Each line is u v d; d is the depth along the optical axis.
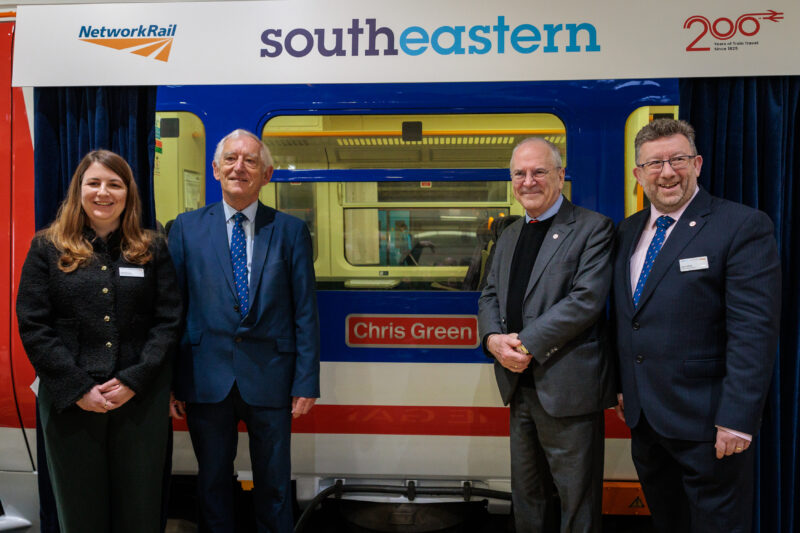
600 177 2.26
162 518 2.25
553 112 2.27
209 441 1.91
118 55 2.31
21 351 2.33
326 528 2.56
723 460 1.62
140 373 1.70
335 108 2.30
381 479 2.39
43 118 2.33
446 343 2.36
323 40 2.28
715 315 1.63
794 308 2.18
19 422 2.36
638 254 1.81
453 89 2.28
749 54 2.13
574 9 2.21
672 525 1.87
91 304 1.68
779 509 2.17
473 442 2.36
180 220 2.00
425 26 2.26
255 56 2.30
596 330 1.83
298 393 1.91
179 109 2.33
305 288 1.96
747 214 1.61
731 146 2.17
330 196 2.39
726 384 1.57
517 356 1.77
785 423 2.19
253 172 1.88
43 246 1.71
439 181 2.36
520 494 1.97
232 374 1.88
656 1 2.17
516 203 2.36
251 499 2.44
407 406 2.38
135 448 1.77
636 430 1.83
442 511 2.35
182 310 1.87
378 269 2.40
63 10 2.32
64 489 1.72
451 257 2.38
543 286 1.82
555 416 1.78
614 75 2.20
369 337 2.38
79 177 1.72
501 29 2.23
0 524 2.35
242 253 1.94
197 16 2.30
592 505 1.82
